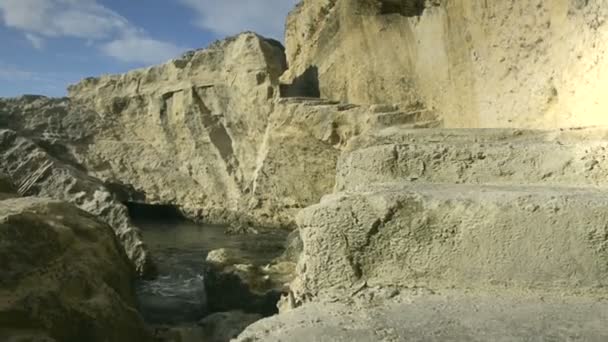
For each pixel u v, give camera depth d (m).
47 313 4.43
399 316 1.79
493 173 2.90
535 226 1.98
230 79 17.58
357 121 11.09
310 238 2.20
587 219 1.92
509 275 2.00
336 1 12.86
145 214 20.16
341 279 2.15
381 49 11.22
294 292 2.34
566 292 1.94
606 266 1.91
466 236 2.05
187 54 19.36
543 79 4.66
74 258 5.43
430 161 3.02
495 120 5.92
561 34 4.33
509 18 5.59
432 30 9.17
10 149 13.52
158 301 8.17
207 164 18.20
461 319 1.72
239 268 7.94
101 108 20.47
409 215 2.12
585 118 3.70
